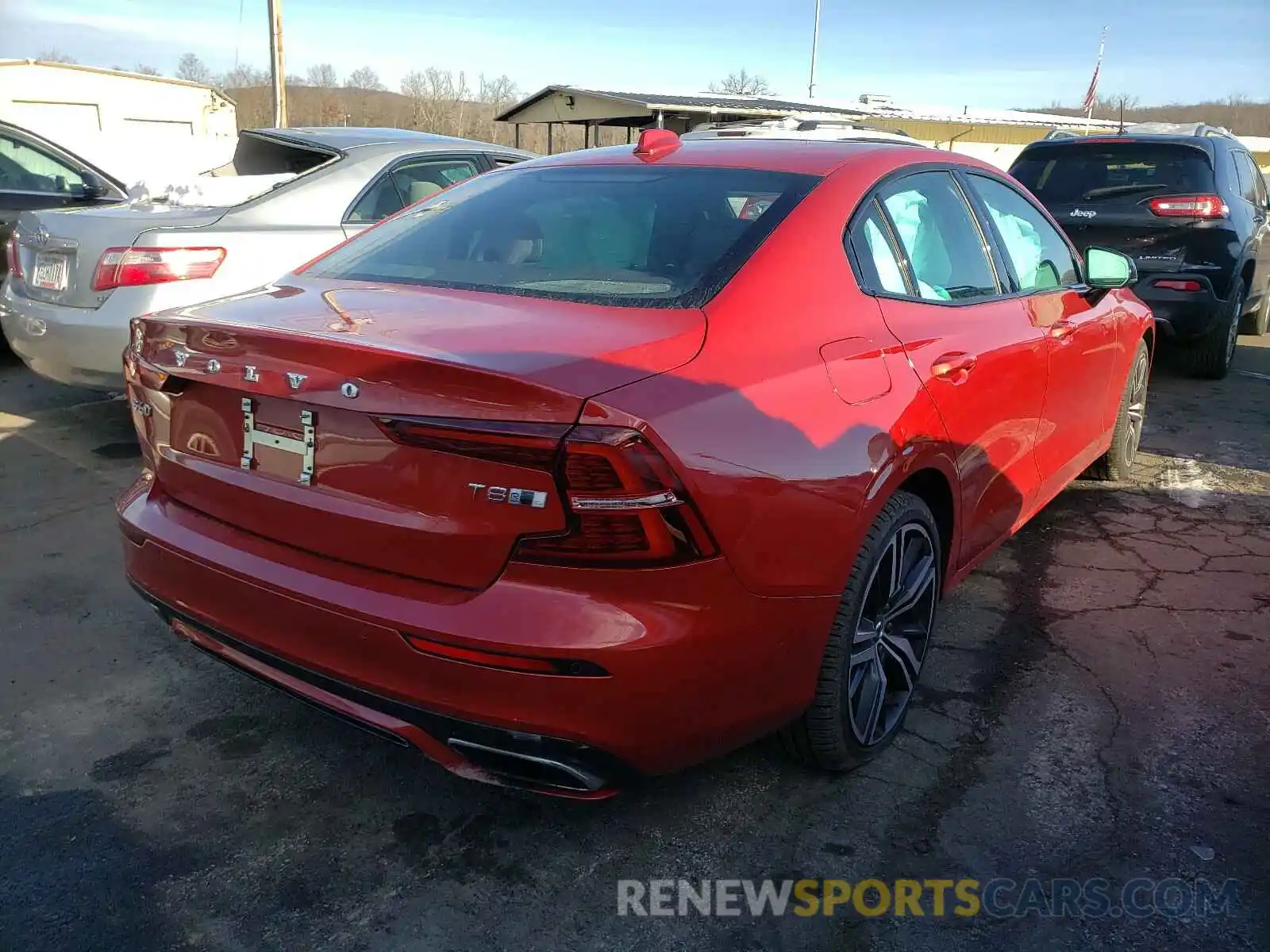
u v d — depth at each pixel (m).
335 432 2.12
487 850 2.41
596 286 2.51
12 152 7.01
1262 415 6.59
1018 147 29.98
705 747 2.18
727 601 2.06
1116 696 3.10
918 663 2.92
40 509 4.46
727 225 2.64
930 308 2.94
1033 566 4.07
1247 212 7.46
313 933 2.14
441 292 2.58
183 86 22.06
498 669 1.95
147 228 4.83
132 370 2.60
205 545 2.36
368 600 2.07
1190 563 4.11
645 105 20.58
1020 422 3.32
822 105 24.59
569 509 1.89
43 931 2.12
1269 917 2.21
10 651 3.26
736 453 2.06
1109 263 3.95
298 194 5.45
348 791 2.61
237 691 3.07
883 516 2.54
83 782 2.62
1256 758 2.79
